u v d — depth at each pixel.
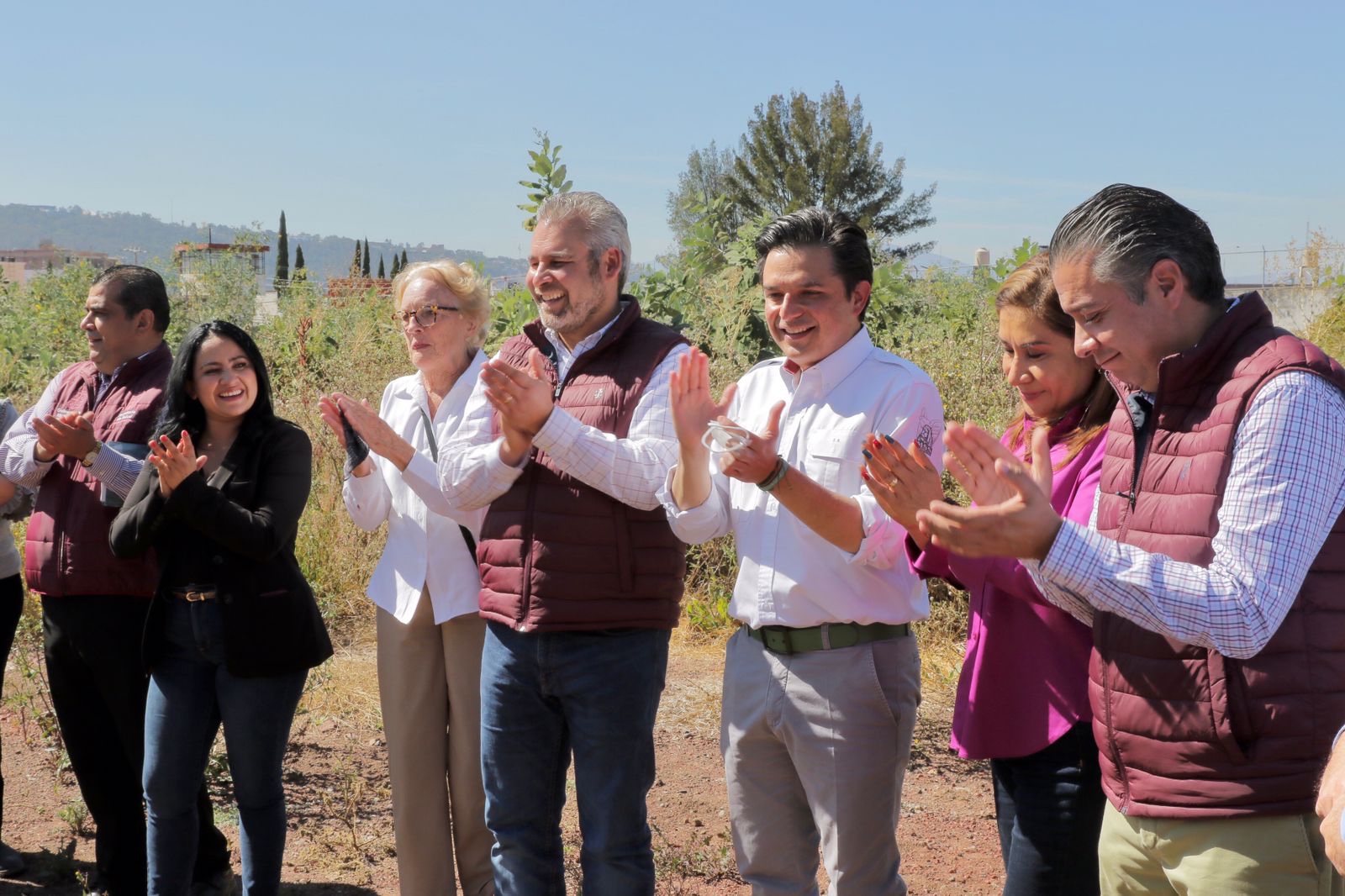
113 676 3.83
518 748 3.21
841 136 48.03
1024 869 2.55
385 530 7.52
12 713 5.64
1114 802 2.18
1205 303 2.03
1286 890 1.93
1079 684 2.49
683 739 5.29
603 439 3.01
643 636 3.14
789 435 3.00
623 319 3.29
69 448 3.66
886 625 2.88
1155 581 1.83
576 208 3.23
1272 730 1.91
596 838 3.11
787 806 3.07
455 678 3.62
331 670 6.01
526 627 3.11
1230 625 1.81
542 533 3.11
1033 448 2.05
